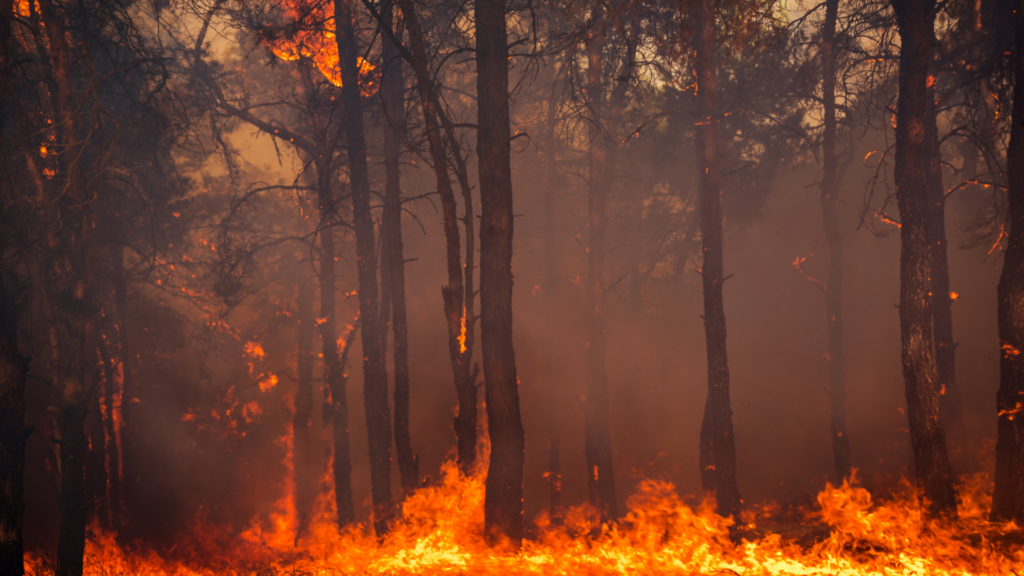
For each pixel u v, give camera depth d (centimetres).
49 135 1377
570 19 1142
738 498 1359
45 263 1255
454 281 1134
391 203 1448
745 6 1107
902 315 1063
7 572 912
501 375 985
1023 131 982
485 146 1019
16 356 966
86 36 1159
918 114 1061
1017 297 970
